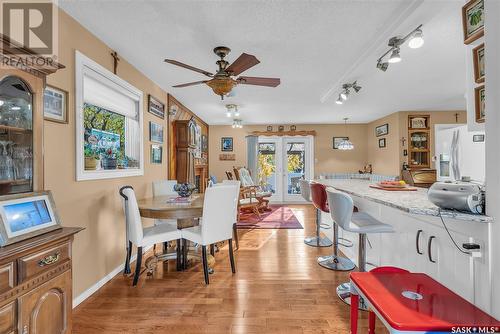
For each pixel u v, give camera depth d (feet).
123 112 9.44
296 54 8.84
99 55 7.82
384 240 7.40
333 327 5.93
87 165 7.47
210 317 6.30
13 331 3.62
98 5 6.20
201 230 8.30
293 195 24.14
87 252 7.32
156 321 6.14
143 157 10.64
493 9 3.63
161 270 9.09
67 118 6.61
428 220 5.28
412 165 18.21
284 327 5.92
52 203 4.66
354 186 9.94
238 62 7.07
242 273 8.80
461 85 12.34
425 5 5.88
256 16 6.59
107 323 6.07
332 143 23.35
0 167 4.33
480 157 12.32
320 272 8.84
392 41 7.50
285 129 23.57
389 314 3.34
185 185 10.24
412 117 18.20
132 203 7.89
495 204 3.67
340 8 6.26
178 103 15.21
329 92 13.16
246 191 17.48
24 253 3.77
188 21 6.83
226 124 23.67
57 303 4.37
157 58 9.16
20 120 4.48
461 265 4.35
